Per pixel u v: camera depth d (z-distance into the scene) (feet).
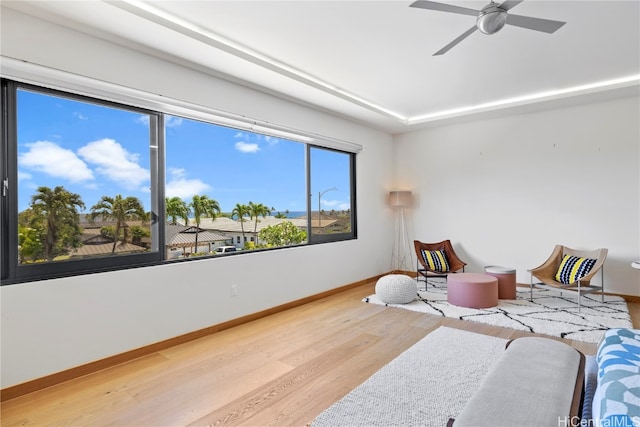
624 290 14.61
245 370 8.59
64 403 7.23
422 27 9.15
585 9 8.36
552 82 13.26
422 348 9.55
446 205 19.11
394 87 13.67
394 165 20.86
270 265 13.25
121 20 8.11
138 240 9.93
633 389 4.26
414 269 20.20
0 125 7.59
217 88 11.55
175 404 7.15
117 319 9.09
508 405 4.45
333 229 16.98
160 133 10.43
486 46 10.26
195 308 10.82
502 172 17.38
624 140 14.49
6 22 7.52
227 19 8.67
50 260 8.30
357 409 6.78
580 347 9.61
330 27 9.11
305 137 14.82
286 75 11.53
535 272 14.44
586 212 15.34
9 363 7.43
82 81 8.43
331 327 11.60
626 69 12.06
